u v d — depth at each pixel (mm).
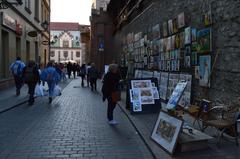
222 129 7012
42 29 36531
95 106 13688
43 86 18125
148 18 17656
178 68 12281
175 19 12500
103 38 38375
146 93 11555
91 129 8867
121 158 6254
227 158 5988
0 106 12852
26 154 6492
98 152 6648
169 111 6949
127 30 25828
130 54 23859
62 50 104188
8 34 20641
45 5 40125
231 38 8117
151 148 6684
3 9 18703
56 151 6699
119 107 13406
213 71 9125
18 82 16859
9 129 8828
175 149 6320
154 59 16078
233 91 7996
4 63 20672
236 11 7855
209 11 9273
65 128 8969
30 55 28688
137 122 9648
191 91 10695
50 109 12688
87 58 60625
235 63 7918
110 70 9656
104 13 38469
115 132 8531
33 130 8703
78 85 27375
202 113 8078
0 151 6707
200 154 6250
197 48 10234
